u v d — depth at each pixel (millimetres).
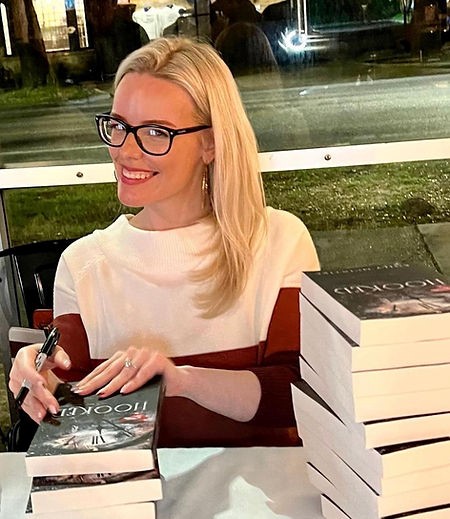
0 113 2416
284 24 2359
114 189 2520
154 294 1400
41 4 2338
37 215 2537
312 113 2428
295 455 1132
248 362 1422
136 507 891
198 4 2355
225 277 1397
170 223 1419
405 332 832
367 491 876
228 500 1028
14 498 1046
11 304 2322
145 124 1311
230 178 1372
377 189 2555
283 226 1478
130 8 2363
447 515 876
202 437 1365
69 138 2447
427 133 2439
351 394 851
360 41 2367
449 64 2381
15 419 2072
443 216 2576
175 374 1158
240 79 2404
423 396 854
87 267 1433
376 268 1023
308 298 987
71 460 887
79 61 2389
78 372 1388
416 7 2330
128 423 950
